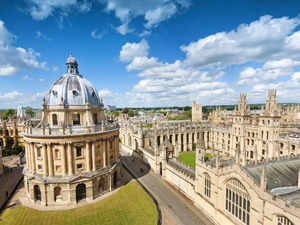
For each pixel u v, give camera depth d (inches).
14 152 4052.7
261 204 1204.5
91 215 1760.6
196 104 7701.8
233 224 1439.5
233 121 3681.1
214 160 1873.8
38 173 2023.9
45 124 2144.4
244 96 3442.4
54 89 2203.5
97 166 2178.9
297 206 1040.2
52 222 1664.6
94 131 2100.1
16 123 4485.7
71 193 1966.0
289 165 1588.3
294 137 3122.5
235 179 1418.6
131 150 4104.3
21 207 1918.1
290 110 5408.5
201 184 1839.3
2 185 2490.2
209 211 1732.3
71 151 1977.1
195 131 4466.0
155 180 2635.3
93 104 2320.4
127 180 2637.8
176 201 2037.4
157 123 4997.5
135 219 1674.5
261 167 1514.5
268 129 3002.0
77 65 2492.6
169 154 2997.0
